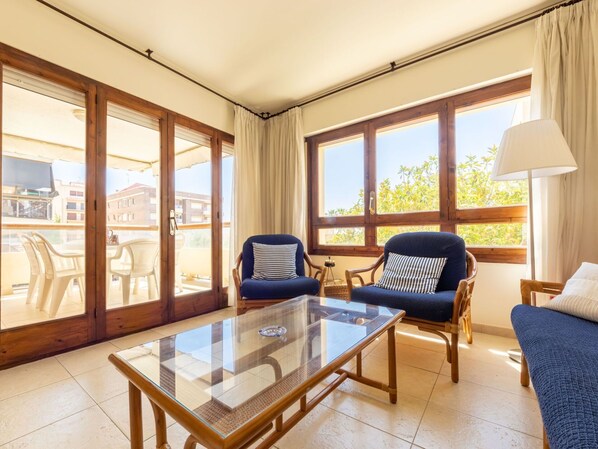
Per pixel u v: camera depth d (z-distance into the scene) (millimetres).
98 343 2131
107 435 1171
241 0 1928
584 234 1813
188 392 842
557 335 1035
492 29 2213
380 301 1795
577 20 1863
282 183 3455
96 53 2172
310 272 2947
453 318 1552
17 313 1877
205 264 3055
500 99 2314
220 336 1291
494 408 1324
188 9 1993
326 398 1421
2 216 1836
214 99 3092
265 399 803
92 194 2129
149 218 2578
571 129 1853
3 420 1259
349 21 2137
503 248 2244
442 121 2549
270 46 2406
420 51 2496
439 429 1189
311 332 1314
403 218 2775
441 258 2025
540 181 1943
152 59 2484
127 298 2400
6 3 1776
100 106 2188
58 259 2072
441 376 1618
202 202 3049
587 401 671
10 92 1869
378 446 1100
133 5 1950
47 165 2033
